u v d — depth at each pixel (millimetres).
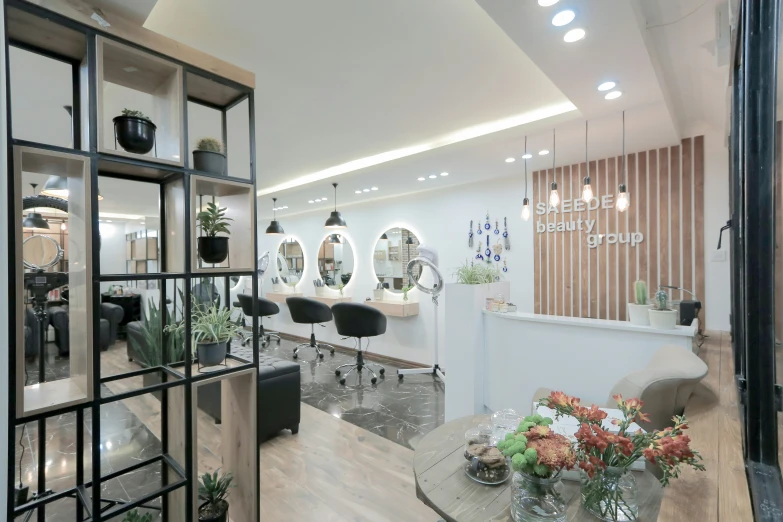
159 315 2078
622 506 1097
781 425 890
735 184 1366
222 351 1907
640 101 2443
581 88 2256
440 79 2469
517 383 3053
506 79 2479
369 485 2537
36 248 2057
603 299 4035
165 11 1788
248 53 2148
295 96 2695
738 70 1217
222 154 1884
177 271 1754
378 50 2127
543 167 4324
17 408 1188
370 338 6430
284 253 8578
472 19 1857
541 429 1141
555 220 4410
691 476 1332
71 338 1511
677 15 1778
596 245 4078
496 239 4984
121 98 2637
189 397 1684
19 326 1188
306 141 3705
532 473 1068
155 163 1553
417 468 1428
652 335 2375
